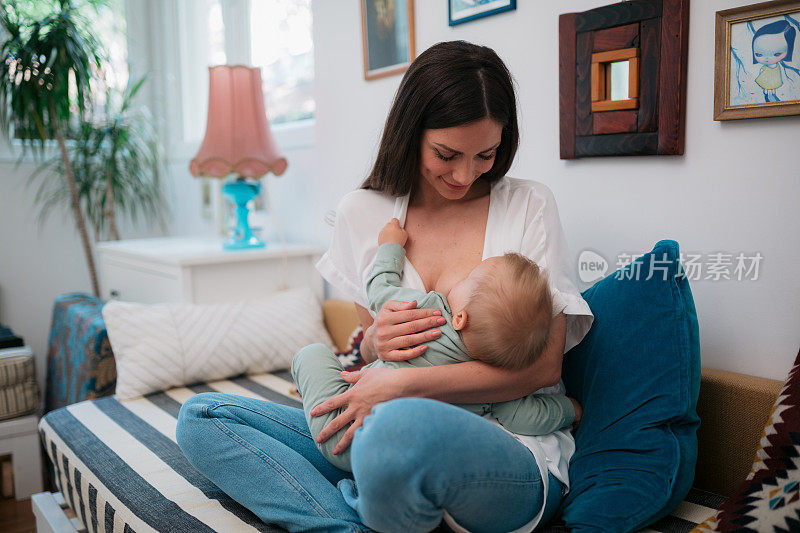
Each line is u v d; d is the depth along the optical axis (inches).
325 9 99.8
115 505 54.2
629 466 46.8
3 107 126.0
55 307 110.2
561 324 49.9
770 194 53.1
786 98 51.0
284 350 89.1
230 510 50.0
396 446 37.4
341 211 60.2
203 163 98.3
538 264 51.3
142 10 150.6
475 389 45.5
